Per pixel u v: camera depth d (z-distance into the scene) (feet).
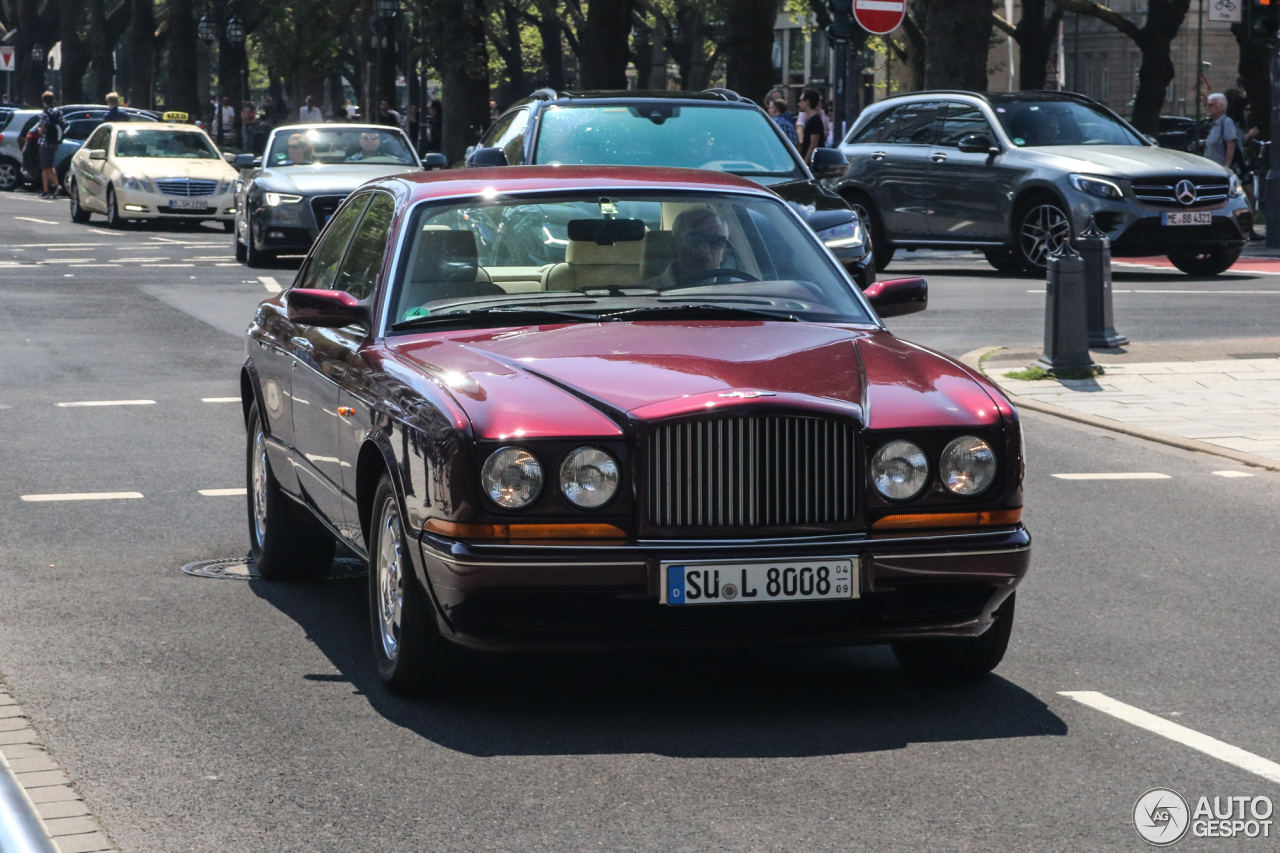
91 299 78.59
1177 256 87.15
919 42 191.83
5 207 154.92
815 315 27.04
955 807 19.56
